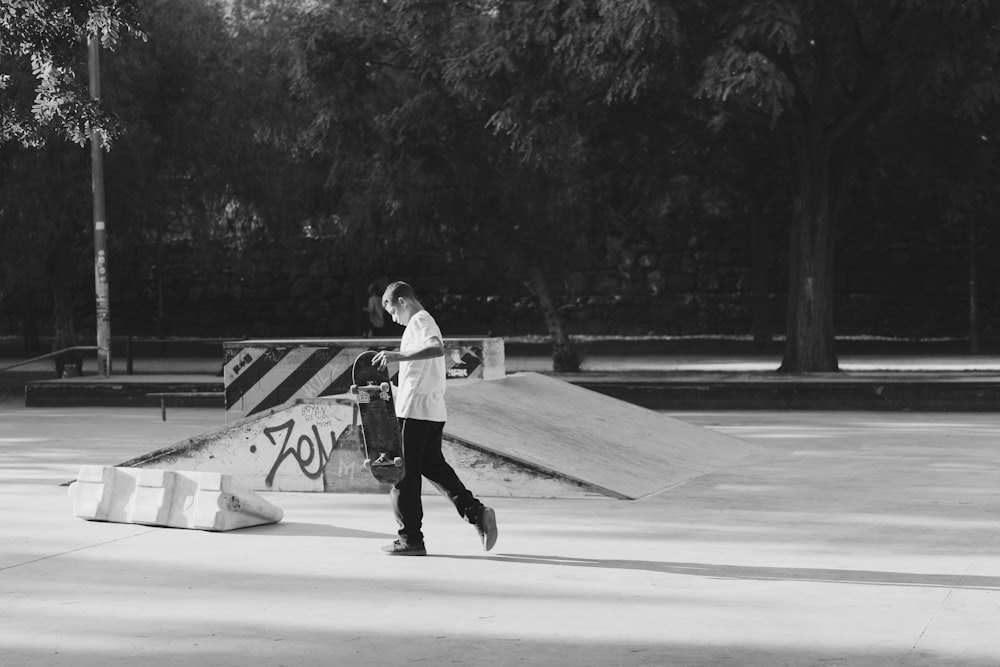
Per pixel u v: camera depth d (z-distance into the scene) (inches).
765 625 297.3
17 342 2091.5
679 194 1804.9
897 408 972.6
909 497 502.9
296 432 539.5
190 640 288.7
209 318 2112.5
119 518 459.2
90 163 1272.1
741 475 576.7
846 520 448.8
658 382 1035.3
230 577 359.6
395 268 2063.2
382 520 463.8
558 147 1151.0
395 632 294.4
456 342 695.1
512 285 2038.6
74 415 981.2
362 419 389.7
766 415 937.5
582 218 1299.2
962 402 959.0
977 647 275.7
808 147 1147.3
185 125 1358.3
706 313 1993.1
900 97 1090.1
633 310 2016.5
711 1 1012.5
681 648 277.3
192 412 1004.6
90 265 1638.8
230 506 442.3
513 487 513.3
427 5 1182.3
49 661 272.5
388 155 1256.8
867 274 1975.9
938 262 1952.5
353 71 1238.3
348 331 2076.8
